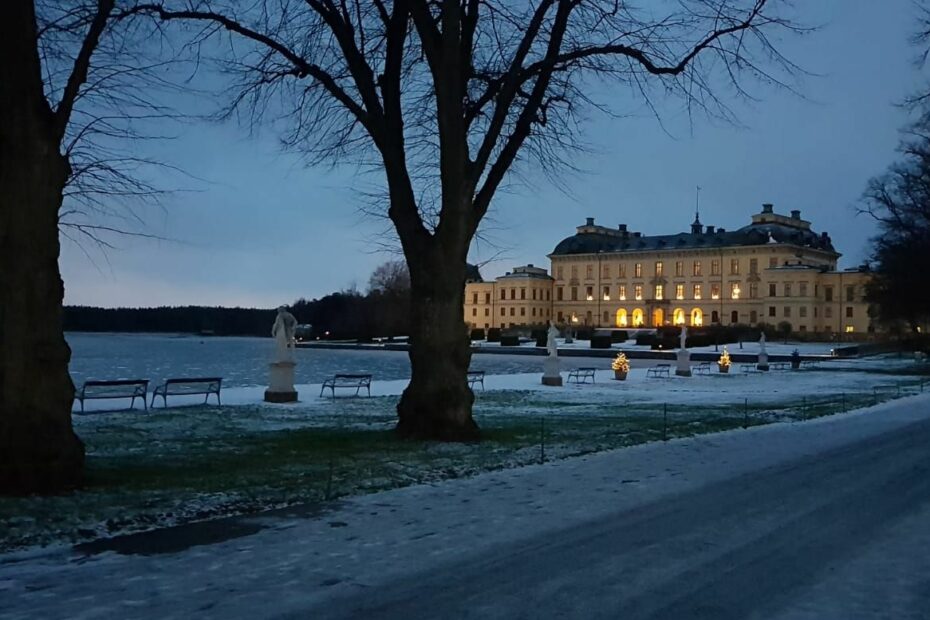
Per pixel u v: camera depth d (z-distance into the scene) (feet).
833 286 416.05
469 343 54.08
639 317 482.28
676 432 59.26
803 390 114.52
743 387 120.88
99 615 19.36
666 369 163.32
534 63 53.98
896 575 23.52
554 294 520.83
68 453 34.96
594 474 40.73
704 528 29.17
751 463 44.83
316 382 135.54
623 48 53.93
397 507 32.24
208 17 48.91
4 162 34.01
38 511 29.94
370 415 69.67
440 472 40.34
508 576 23.04
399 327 412.16
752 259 442.50
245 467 40.88
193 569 23.34
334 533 27.84
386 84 54.70
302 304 570.87
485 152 52.49
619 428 61.00
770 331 385.50
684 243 475.72
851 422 68.39
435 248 52.26
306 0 51.93
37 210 34.45
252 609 19.99
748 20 51.57
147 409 74.43
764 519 30.68
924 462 45.55
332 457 44.34
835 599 21.29
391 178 53.42
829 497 35.09
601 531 28.60
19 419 33.81
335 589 21.70
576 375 131.54
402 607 20.33
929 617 19.97
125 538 26.81
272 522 29.40
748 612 20.25
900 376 155.43
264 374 160.35
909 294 202.59
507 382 124.57
